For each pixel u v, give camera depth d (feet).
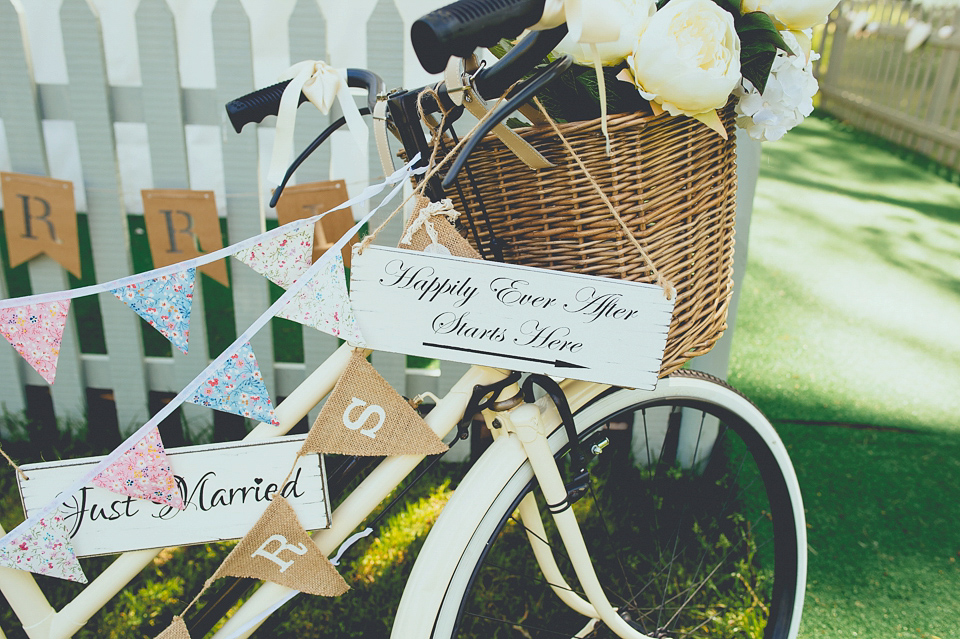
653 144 2.93
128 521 3.14
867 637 5.32
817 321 10.26
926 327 10.19
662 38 2.59
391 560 5.88
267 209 9.99
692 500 6.42
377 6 5.89
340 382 3.01
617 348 2.95
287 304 2.90
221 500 3.15
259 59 9.80
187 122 6.45
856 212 15.40
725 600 5.52
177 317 2.96
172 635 3.32
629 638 4.15
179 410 7.45
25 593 3.30
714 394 4.18
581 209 3.00
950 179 18.45
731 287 3.63
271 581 3.31
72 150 10.82
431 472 6.83
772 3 2.90
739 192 5.80
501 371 3.42
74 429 7.37
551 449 3.70
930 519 6.48
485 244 3.34
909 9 22.53
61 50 9.82
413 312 2.90
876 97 24.12
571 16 2.30
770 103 3.04
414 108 2.97
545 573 4.32
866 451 7.39
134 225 11.14
